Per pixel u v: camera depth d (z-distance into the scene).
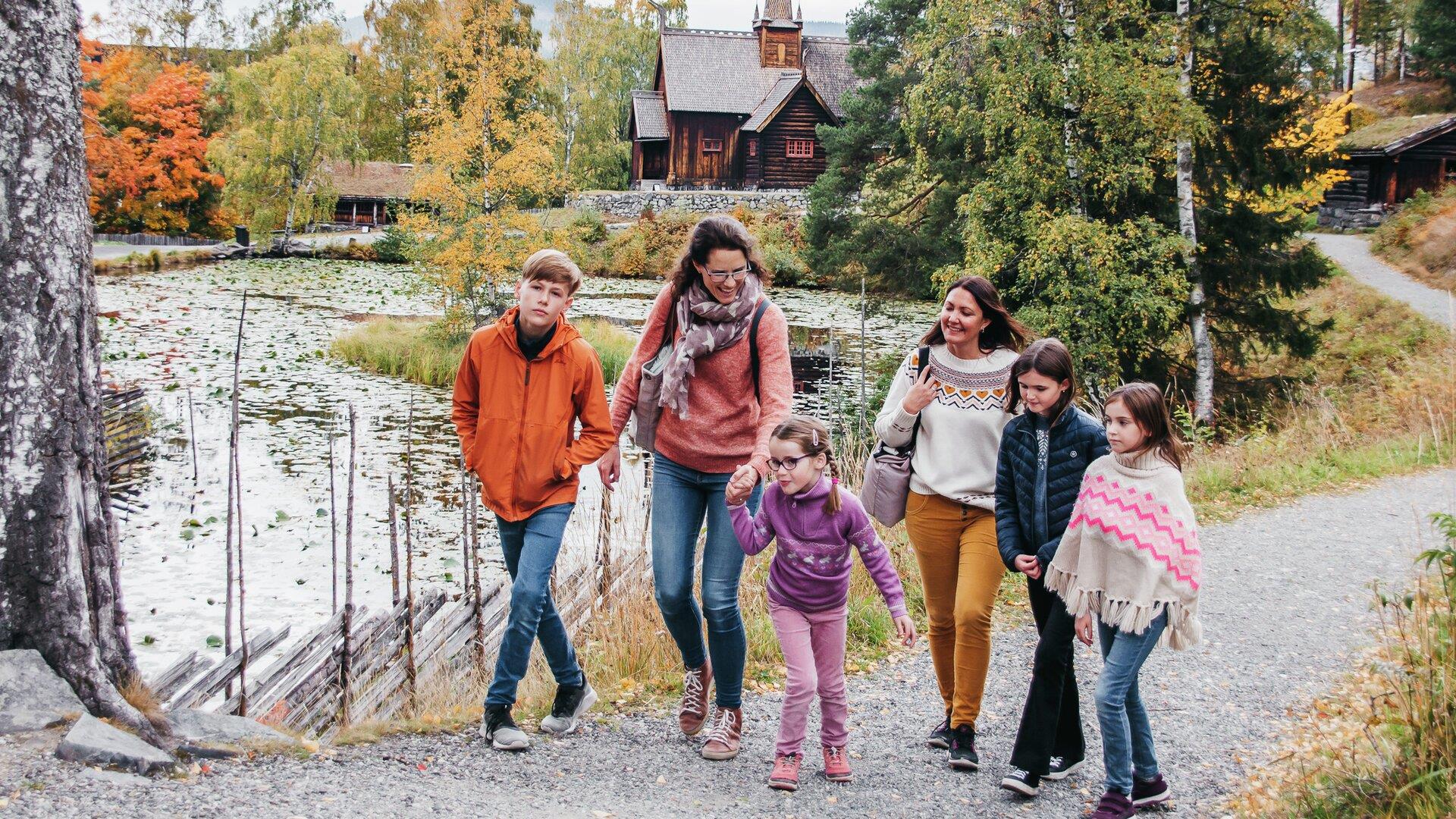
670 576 3.74
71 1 3.35
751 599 5.88
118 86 44.78
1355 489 9.27
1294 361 17.11
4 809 2.70
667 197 45.03
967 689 3.79
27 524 3.25
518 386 3.67
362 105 46.56
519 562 3.71
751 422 3.73
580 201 45.47
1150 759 3.45
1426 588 5.80
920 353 3.95
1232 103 14.95
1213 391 15.48
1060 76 13.42
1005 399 3.78
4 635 3.23
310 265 40.72
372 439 14.49
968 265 14.44
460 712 4.11
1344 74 53.00
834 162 23.41
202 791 3.00
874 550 3.55
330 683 4.29
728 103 46.44
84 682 3.32
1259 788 3.59
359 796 3.10
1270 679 4.84
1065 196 14.23
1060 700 3.55
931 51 14.66
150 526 10.16
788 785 3.53
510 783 3.37
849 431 11.16
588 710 4.26
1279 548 7.40
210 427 14.72
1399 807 3.13
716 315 3.59
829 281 35.41
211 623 7.79
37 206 3.25
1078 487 3.53
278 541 9.84
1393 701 4.16
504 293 24.22
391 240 43.16
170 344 21.61
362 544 9.84
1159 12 14.04
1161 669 5.00
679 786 3.50
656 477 3.82
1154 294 13.34
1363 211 32.56
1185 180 14.30
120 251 40.28
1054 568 3.41
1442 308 19.61
